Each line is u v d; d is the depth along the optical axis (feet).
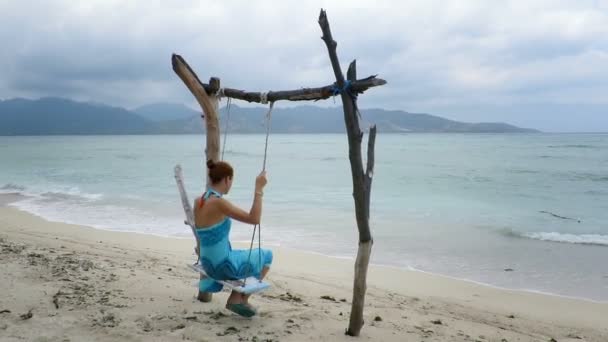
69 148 322.14
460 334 18.12
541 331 20.86
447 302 24.88
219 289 14.99
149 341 13.51
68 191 75.41
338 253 35.83
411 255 36.06
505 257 35.58
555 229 47.37
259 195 14.10
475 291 27.32
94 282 20.10
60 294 17.70
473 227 47.47
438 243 40.16
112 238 39.34
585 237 43.04
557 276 30.63
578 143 354.54
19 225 44.80
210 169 14.34
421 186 85.97
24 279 19.57
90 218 50.62
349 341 14.78
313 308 19.57
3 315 15.01
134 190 76.54
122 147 339.16
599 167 128.57
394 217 53.52
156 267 27.17
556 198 70.95
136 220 49.44
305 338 14.61
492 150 244.01
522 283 29.09
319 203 62.85
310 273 29.50
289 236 42.01
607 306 24.91
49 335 13.58
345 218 51.29
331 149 281.13
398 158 177.78
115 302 17.22
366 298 24.23
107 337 13.70
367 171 14.64
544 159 166.30
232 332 14.61
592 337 20.36
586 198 70.79
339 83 13.94
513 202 66.39
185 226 46.16
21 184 86.33
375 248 38.24
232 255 14.44
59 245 33.40
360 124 14.24
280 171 119.24
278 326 15.57
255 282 14.26
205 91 17.33
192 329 14.62
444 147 292.81
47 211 55.21
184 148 311.27
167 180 93.97
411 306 23.36
